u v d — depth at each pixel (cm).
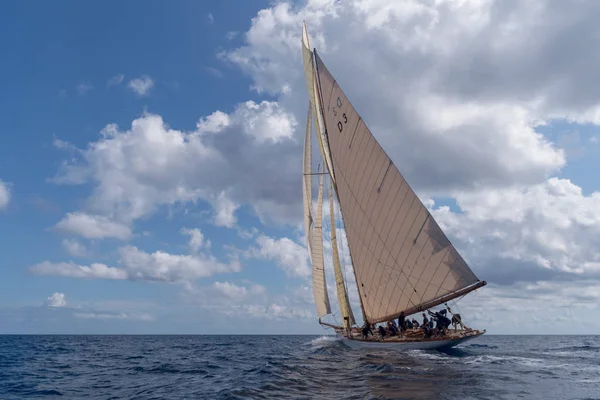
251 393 1756
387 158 3141
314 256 4225
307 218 4372
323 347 4050
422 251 3097
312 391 1777
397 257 3250
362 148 3328
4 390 2175
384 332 3244
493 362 2562
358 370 2262
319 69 3703
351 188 3519
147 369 3038
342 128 3503
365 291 3569
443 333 3041
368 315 3581
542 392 1695
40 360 3931
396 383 1873
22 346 6631
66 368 3212
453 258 2950
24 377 2688
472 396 1620
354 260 3619
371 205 3353
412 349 3008
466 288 2947
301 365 2548
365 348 3303
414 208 3064
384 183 3212
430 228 3009
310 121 4325
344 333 3728
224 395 1744
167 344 7519
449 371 2181
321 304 4188
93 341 9438
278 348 5078
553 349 4116
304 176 4369
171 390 2047
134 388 2178
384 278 3378
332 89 3553
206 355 4356
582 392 1706
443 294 3056
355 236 3559
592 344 5872
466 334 2933
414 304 3219
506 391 1709
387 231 3272
